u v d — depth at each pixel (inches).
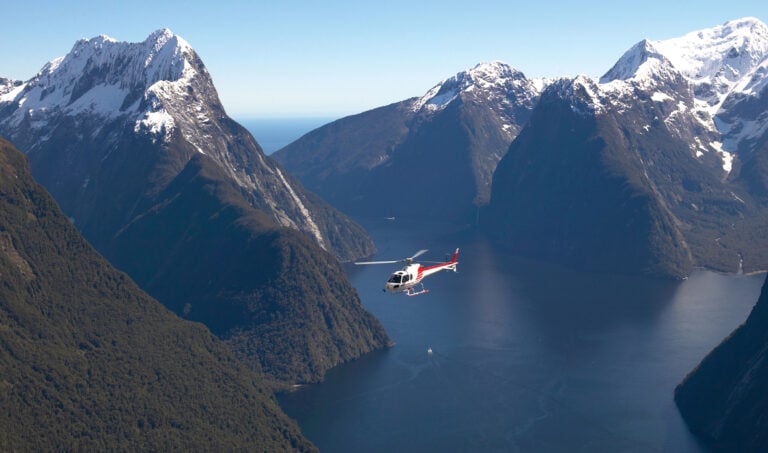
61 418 7047.2
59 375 7436.0
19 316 7731.3
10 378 7057.1
